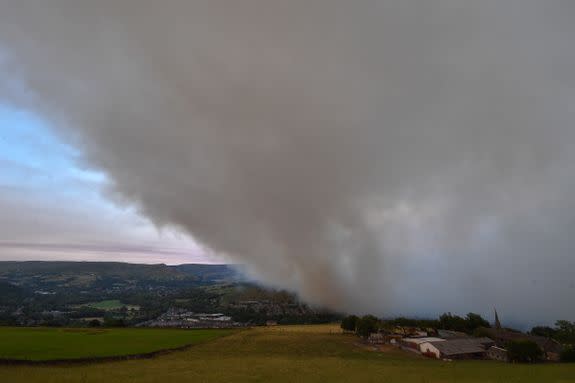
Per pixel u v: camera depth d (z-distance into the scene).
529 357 82.62
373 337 111.50
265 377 59.59
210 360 76.25
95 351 80.12
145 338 103.12
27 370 61.91
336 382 57.03
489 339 104.88
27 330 112.38
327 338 110.12
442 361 83.25
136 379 57.00
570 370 71.12
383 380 59.25
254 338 107.88
